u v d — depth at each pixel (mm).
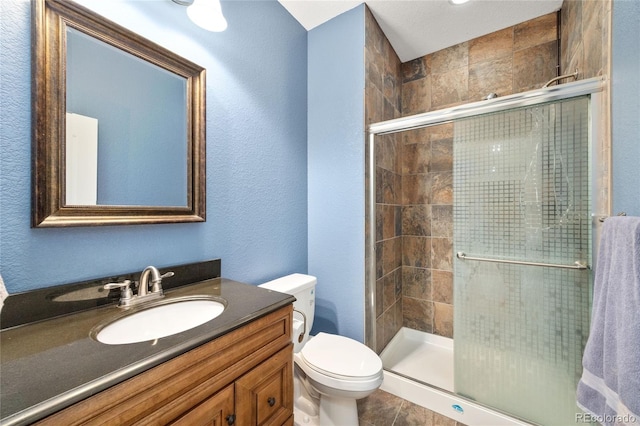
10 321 696
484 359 1444
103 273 894
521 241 1378
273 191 1613
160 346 594
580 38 1330
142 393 533
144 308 861
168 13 1079
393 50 2125
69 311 800
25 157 733
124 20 944
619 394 680
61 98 787
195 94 1163
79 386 457
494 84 1938
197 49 1187
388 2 1636
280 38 1655
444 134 2133
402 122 1600
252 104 1464
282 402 917
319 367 1171
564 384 1255
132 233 971
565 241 1268
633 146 833
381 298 1886
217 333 675
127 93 953
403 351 2055
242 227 1408
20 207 726
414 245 2268
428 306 2209
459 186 1551
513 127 1394
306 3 1642
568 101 1236
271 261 1598
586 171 1203
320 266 1862
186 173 1139
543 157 1313
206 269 1202
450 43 2059
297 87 1808
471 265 1512
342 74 1742
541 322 1324
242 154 1407
